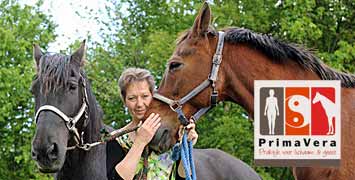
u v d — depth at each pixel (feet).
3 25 59.26
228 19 52.34
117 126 57.82
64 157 16.06
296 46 15.92
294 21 50.42
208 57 15.57
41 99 16.11
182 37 15.90
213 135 50.65
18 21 59.77
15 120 55.42
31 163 54.49
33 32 59.62
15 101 54.39
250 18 52.37
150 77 16.14
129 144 16.35
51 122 15.88
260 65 15.75
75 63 16.60
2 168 55.57
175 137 15.52
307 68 15.78
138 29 63.67
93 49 58.75
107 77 56.65
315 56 15.87
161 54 54.44
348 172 14.99
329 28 53.31
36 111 16.25
